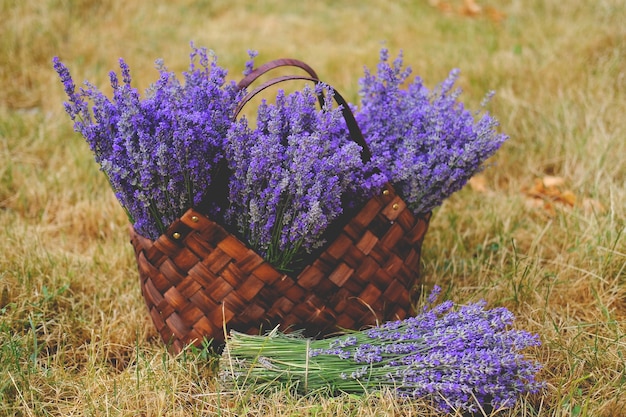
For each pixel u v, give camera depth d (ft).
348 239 5.15
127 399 5.09
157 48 12.01
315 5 14.79
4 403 5.01
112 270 6.79
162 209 5.02
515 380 4.86
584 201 7.89
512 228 7.47
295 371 4.97
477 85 10.48
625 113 9.47
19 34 11.36
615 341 5.66
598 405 5.09
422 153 5.68
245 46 12.32
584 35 11.79
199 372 5.43
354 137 5.22
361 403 4.84
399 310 5.66
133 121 4.82
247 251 4.99
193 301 5.20
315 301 5.23
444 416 4.91
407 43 12.64
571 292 6.51
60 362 5.50
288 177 4.78
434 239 7.30
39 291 6.33
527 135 9.23
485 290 6.46
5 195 8.18
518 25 13.33
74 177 8.43
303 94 5.19
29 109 10.39
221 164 5.05
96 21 12.50
